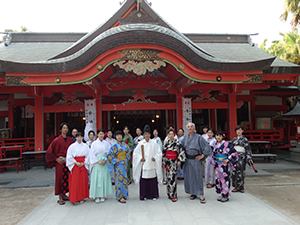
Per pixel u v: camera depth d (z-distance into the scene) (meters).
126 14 7.97
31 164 8.54
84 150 4.34
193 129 4.41
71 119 12.35
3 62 6.29
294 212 3.94
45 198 5.03
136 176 4.43
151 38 6.36
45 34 11.71
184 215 3.63
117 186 4.32
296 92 12.27
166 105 8.93
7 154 10.55
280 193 5.04
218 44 12.31
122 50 6.57
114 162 4.32
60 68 6.70
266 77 8.36
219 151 4.34
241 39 12.77
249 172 6.83
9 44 11.05
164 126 13.01
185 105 8.72
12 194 5.36
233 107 9.09
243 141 5.00
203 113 12.95
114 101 11.30
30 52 9.75
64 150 4.36
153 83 8.86
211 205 4.08
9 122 11.03
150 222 3.39
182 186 5.42
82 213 3.81
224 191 4.25
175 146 4.39
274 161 8.36
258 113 11.82
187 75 7.10
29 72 6.70
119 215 3.68
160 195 4.73
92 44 6.32
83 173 4.35
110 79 8.67
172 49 6.65
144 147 4.43
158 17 7.88
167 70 8.15
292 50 15.76
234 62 7.15
